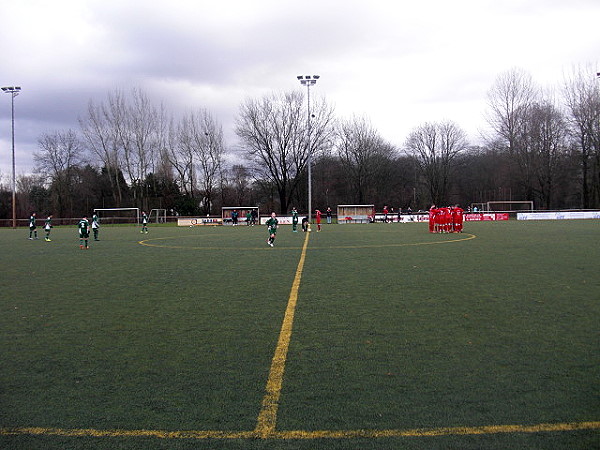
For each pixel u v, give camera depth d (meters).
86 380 4.68
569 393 4.12
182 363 5.13
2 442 3.48
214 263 14.38
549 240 20.11
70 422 3.78
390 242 21.14
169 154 66.56
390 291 8.99
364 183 72.31
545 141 55.34
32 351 5.66
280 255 16.47
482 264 12.63
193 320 7.07
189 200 64.62
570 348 5.35
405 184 83.19
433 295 8.51
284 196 62.72
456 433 3.47
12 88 48.62
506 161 61.03
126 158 63.22
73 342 6.02
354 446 3.33
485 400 4.02
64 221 55.81
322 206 74.12
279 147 61.34
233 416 3.83
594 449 3.24
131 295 9.20
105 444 3.43
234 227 43.88
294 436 3.48
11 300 8.89
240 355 5.36
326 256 15.74
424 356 5.17
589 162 55.41
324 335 6.09
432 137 76.50
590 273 10.67
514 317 6.79
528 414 3.75
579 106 52.28
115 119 62.22
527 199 57.62
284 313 7.38
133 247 21.53
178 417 3.82
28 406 4.10
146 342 5.96
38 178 75.69
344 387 4.36
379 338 5.90
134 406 4.05
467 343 5.61
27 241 27.70
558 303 7.64
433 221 28.48
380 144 74.25
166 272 12.50
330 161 73.25
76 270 13.34
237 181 74.81
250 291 9.37
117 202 63.62
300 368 4.89
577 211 46.00
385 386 4.36
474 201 82.38
